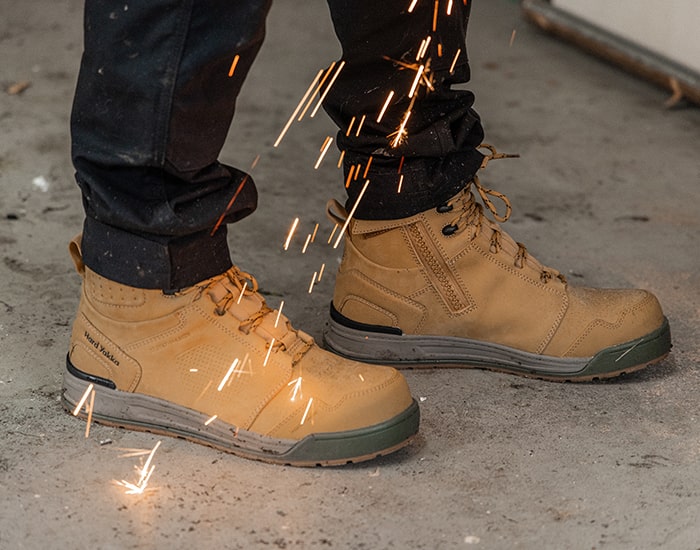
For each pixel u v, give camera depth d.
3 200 2.60
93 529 1.44
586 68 3.79
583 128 3.24
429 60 1.71
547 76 3.69
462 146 1.84
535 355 1.86
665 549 1.42
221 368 1.61
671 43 3.48
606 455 1.64
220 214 1.54
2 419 1.69
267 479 1.56
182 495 1.52
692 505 1.52
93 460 1.59
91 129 1.47
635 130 3.24
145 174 1.47
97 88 1.43
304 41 3.97
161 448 1.63
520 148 3.07
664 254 2.43
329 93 1.75
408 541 1.43
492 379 1.88
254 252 2.38
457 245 1.82
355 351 1.91
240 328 1.61
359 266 1.86
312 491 1.54
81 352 1.68
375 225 1.81
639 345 1.84
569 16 3.98
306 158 2.96
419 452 1.64
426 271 1.83
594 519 1.49
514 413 1.76
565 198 2.74
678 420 1.75
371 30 1.65
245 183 1.59
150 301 1.59
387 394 1.58
